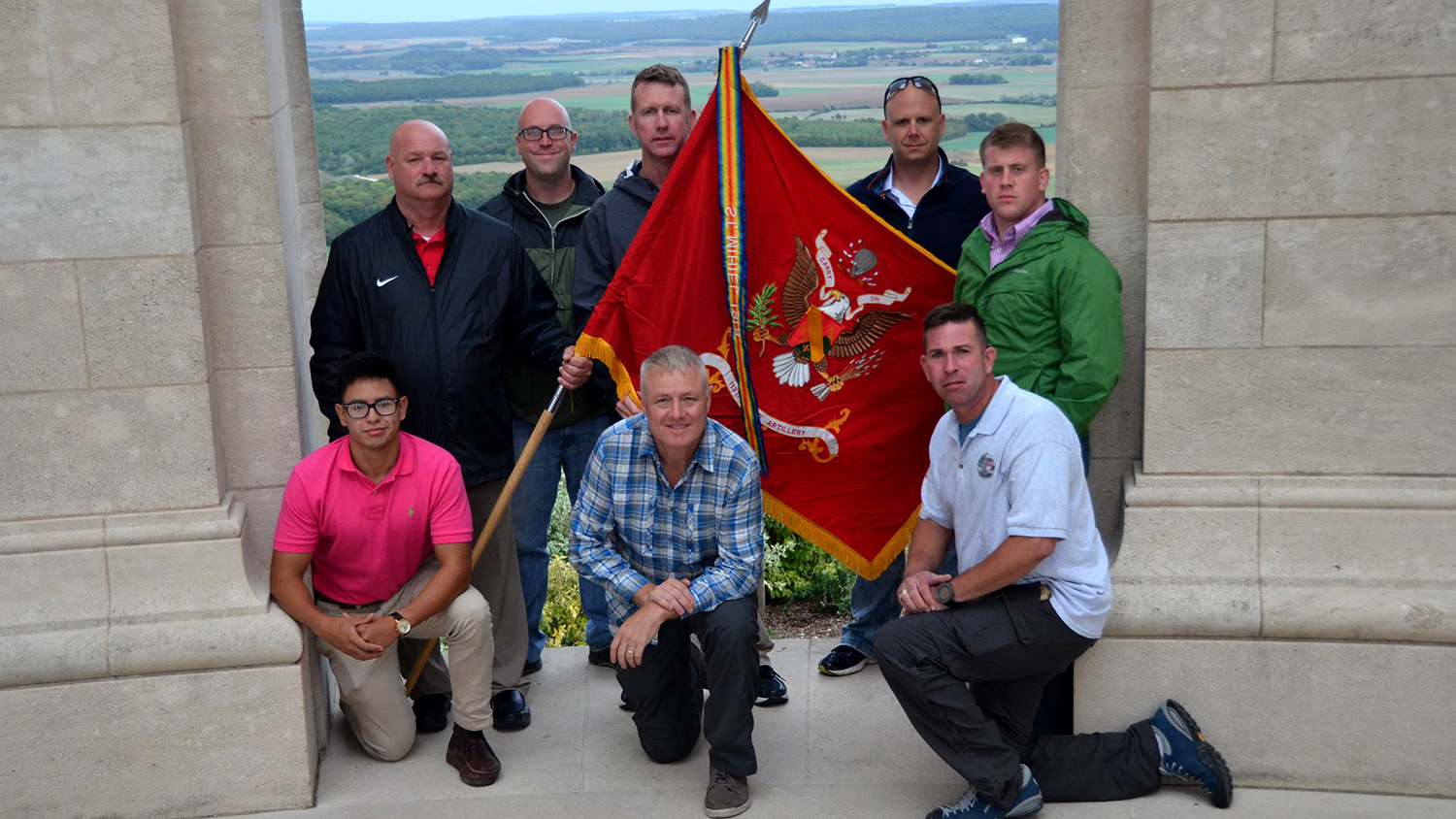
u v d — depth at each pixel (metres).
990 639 3.33
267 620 3.59
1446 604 3.37
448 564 3.75
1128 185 3.62
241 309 3.69
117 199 3.43
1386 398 3.45
